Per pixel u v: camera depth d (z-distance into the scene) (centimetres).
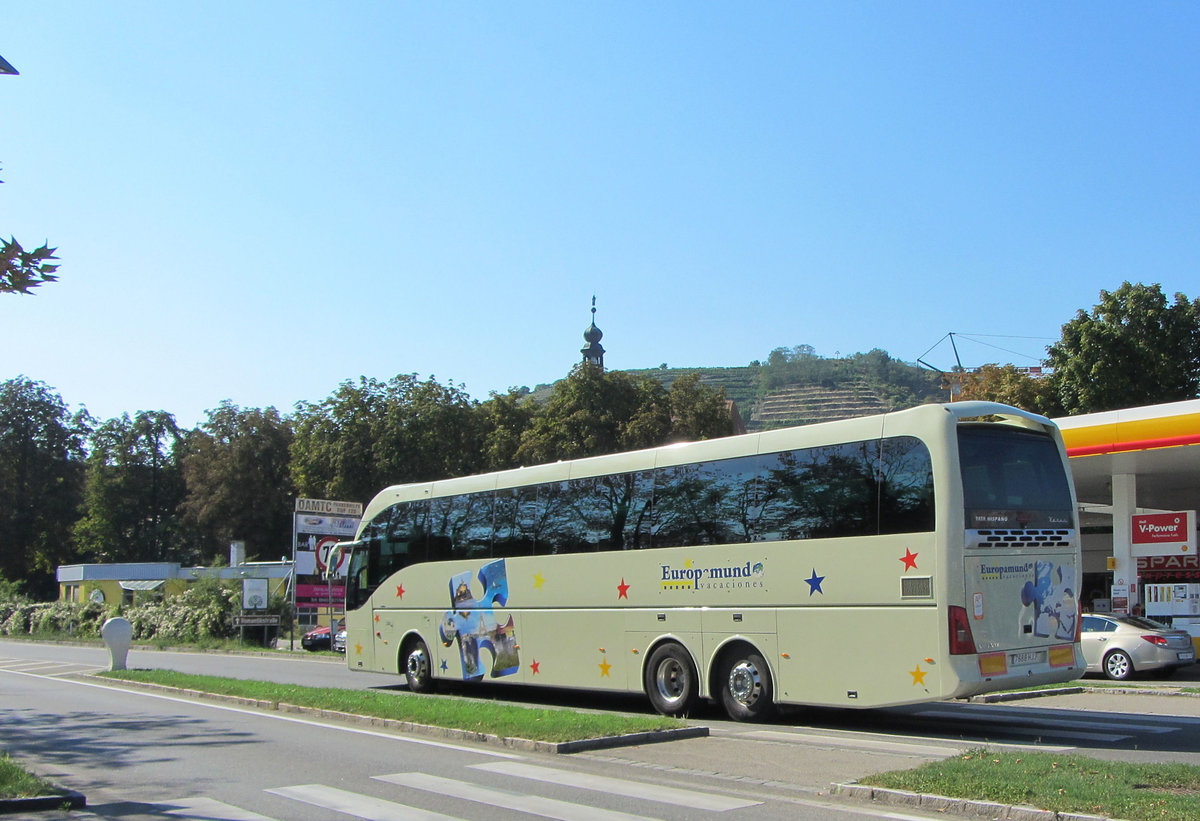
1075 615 1311
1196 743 1187
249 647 3769
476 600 1830
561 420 4912
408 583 1989
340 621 3459
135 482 8388
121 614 4634
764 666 1372
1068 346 4088
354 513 3903
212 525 7319
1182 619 2408
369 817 834
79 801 881
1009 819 778
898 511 1251
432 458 5191
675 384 5131
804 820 801
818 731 1327
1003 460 1276
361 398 5325
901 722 1428
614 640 1577
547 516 1722
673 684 1493
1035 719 1453
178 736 1345
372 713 1454
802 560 1339
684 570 1487
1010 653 1223
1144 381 3900
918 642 1209
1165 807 738
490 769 1061
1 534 7769
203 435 7512
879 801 864
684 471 1516
